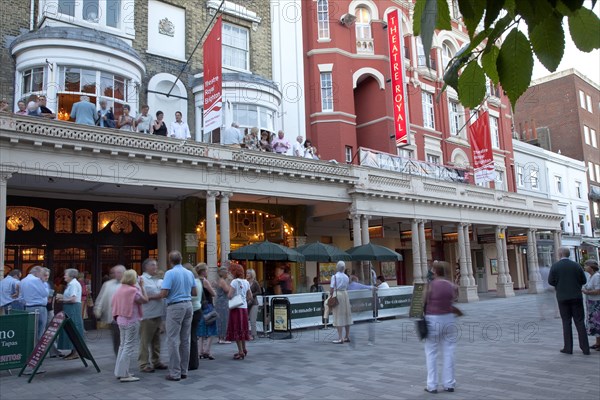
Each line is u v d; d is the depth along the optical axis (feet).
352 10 88.33
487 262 114.42
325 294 54.60
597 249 143.84
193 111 67.15
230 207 67.21
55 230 56.08
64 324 30.53
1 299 36.06
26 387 26.96
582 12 5.57
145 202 60.80
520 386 24.14
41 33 52.70
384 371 29.19
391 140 87.56
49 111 49.42
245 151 57.93
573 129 153.07
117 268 32.81
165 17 66.80
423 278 76.64
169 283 28.09
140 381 27.94
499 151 112.57
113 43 56.39
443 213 82.23
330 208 71.72
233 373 29.71
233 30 73.15
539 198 104.88
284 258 51.96
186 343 28.76
